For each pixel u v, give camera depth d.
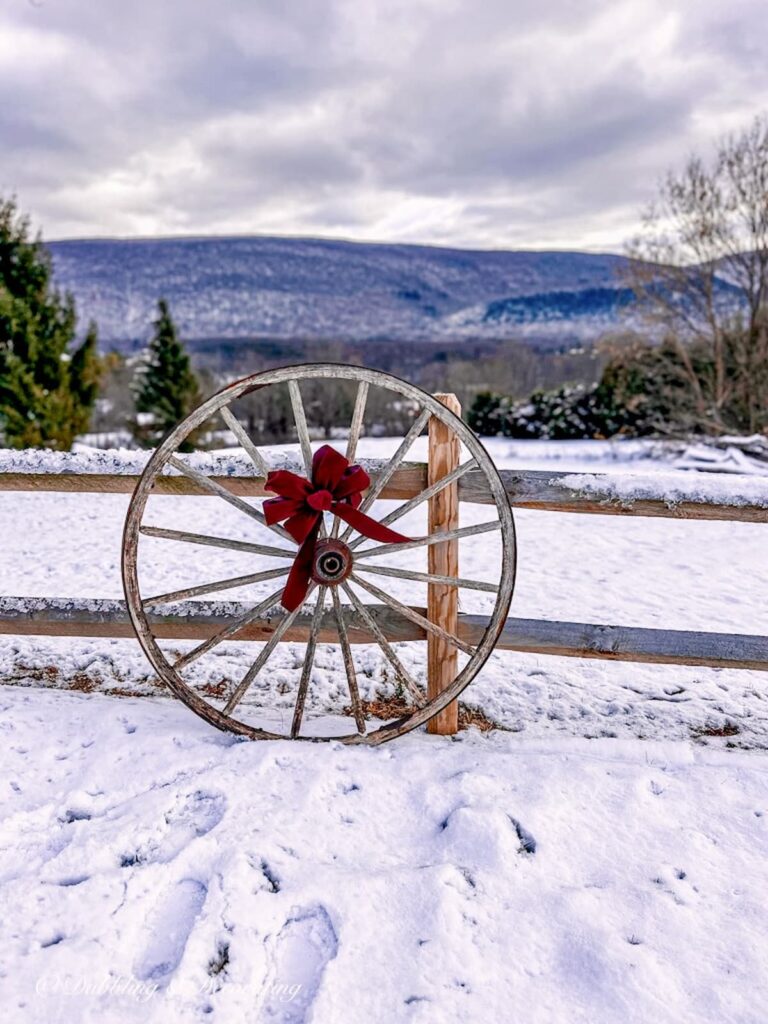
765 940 1.85
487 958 1.81
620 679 3.51
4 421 15.14
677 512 2.73
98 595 4.77
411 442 2.52
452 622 2.76
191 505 7.98
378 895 1.97
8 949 1.82
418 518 7.02
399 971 1.77
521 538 6.40
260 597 4.64
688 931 1.88
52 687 3.33
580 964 1.79
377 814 2.31
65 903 1.94
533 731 2.99
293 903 1.94
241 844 2.12
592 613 4.44
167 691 3.29
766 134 11.93
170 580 5.09
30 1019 1.66
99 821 2.25
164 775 2.48
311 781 2.42
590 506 2.76
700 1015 1.67
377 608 2.84
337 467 2.35
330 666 3.57
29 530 6.68
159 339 24.22
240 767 2.50
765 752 2.83
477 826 2.19
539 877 2.05
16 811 2.32
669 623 4.25
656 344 13.52
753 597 4.74
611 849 2.16
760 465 10.45
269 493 2.78
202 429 23.05
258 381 2.41
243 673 3.47
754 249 12.11
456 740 2.80
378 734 2.67
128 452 2.90
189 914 1.95
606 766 2.51
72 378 16.75
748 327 12.55
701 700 3.30
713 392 13.10
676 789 2.42
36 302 15.37
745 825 2.26
